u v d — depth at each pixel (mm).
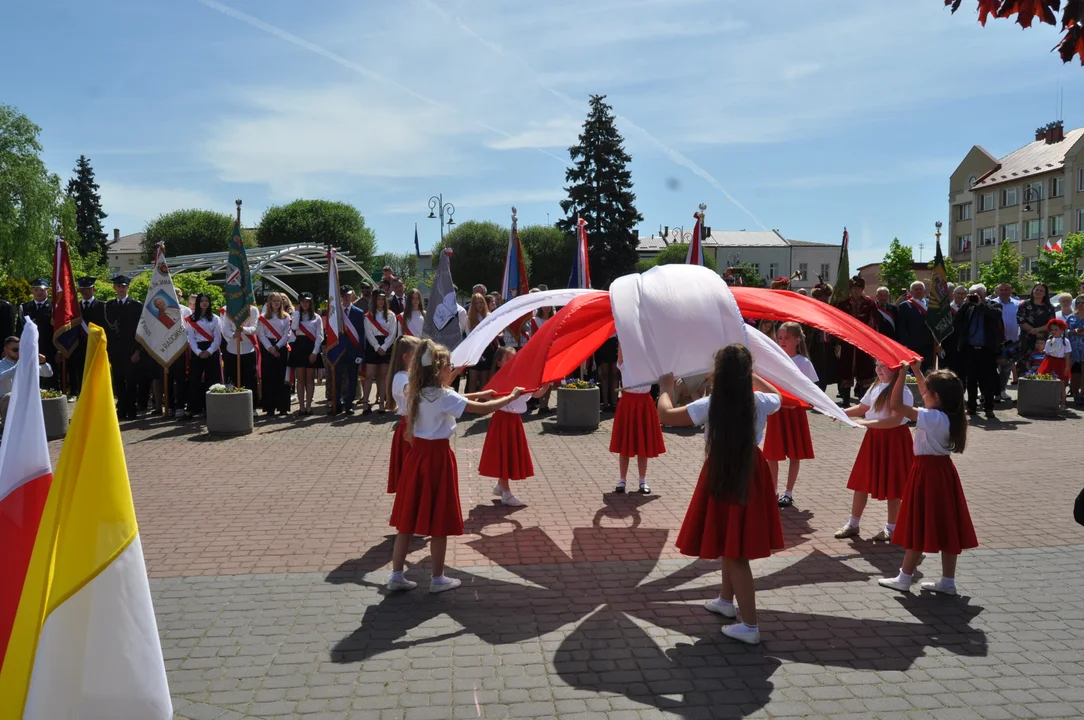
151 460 9148
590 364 13742
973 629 4488
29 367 3135
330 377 12578
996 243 57531
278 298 12398
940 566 5547
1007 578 5305
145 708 2752
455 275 49750
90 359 2789
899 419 5371
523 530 6484
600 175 48562
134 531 2809
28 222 37938
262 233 48062
